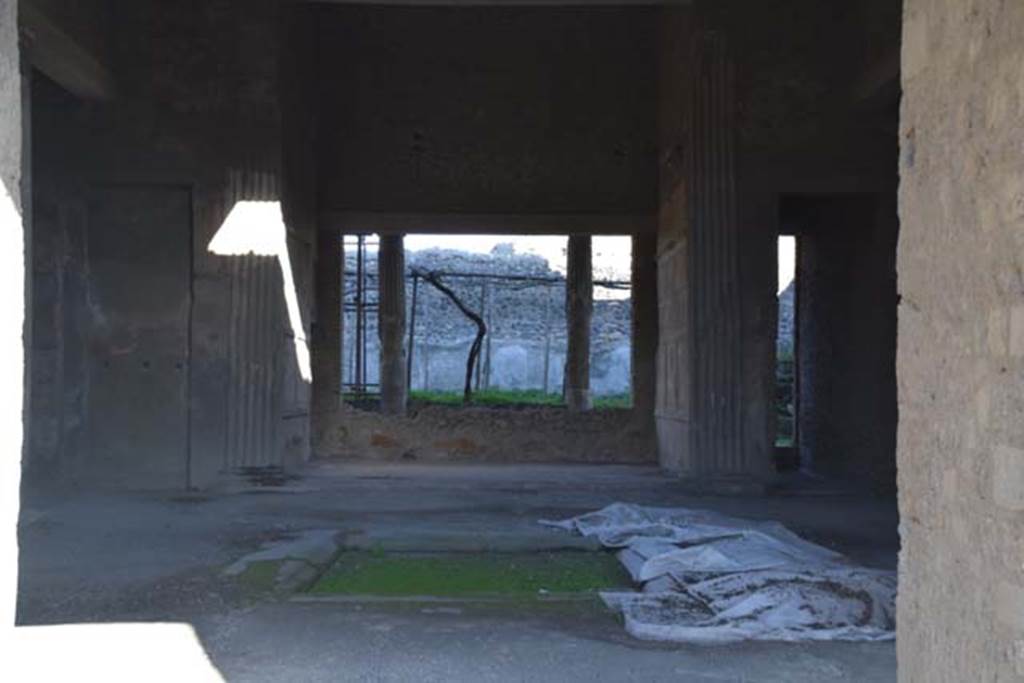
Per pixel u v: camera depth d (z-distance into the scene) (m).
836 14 10.98
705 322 10.95
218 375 11.06
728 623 5.17
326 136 14.26
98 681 4.27
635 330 14.39
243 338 11.10
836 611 5.35
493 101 14.45
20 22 8.48
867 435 11.62
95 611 5.50
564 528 8.30
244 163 11.14
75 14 9.75
